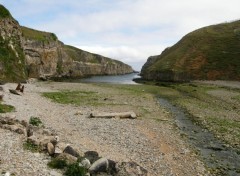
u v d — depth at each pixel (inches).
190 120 1736.0
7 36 3996.1
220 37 6220.5
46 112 1594.5
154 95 2947.8
